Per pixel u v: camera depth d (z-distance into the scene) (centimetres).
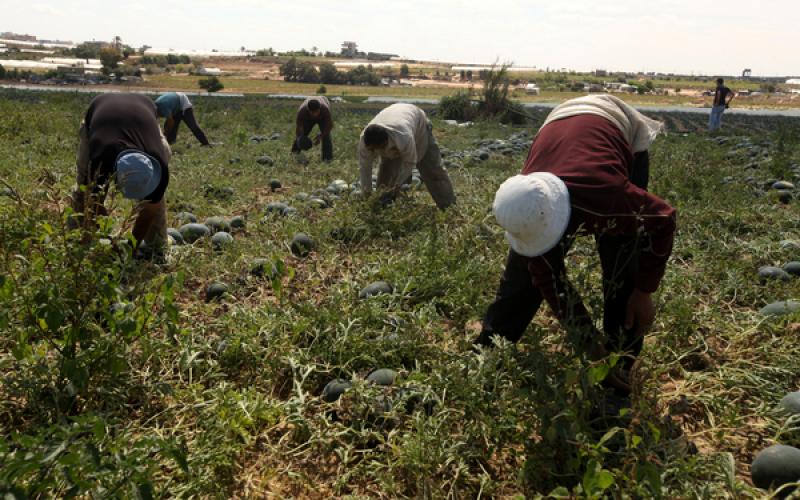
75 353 352
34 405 345
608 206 298
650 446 296
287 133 1595
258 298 532
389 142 687
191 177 947
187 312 489
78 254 338
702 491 288
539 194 292
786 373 406
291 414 351
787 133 1684
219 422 330
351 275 583
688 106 4138
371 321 462
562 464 306
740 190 884
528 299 372
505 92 2269
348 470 326
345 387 381
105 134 432
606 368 295
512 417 331
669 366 418
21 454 241
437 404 361
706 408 376
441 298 516
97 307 356
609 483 248
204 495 299
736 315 500
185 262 566
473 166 1179
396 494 307
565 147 320
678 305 466
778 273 561
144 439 255
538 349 341
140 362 404
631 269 338
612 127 338
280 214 773
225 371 413
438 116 2323
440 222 699
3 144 1180
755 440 352
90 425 263
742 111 3806
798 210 817
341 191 855
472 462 331
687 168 998
